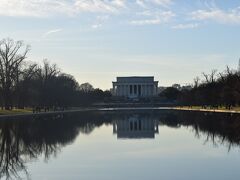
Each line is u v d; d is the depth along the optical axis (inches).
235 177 1465.3
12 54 6387.8
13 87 6550.2
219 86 7731.3
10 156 2049.7
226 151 2129.7
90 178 1489.9
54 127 3969.0
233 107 7352.4
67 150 2251.5
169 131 3499.0
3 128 3767.2
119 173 1569.9
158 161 1835.6
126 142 2652.6
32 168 1704.0
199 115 6230.3
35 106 7765.8
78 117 6225.4
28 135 3132.4
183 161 1827.0
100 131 3577.8
